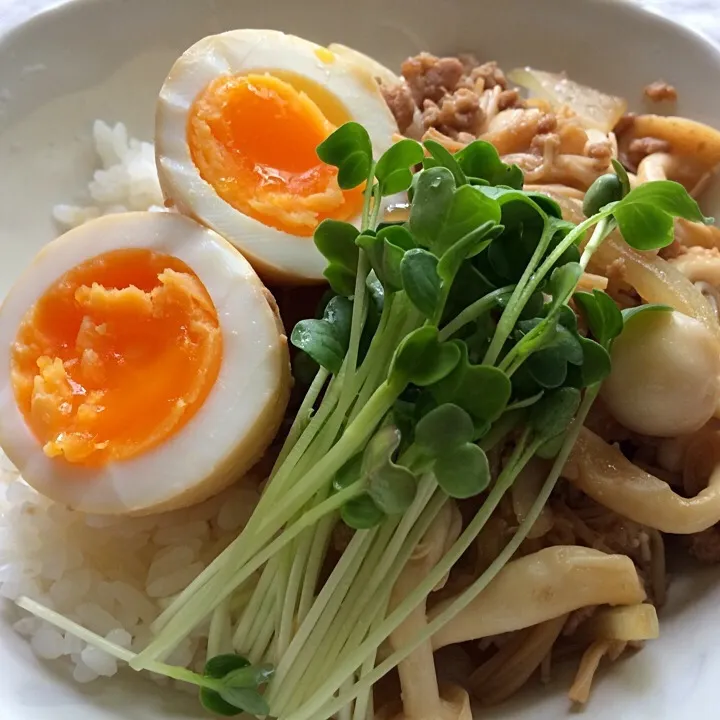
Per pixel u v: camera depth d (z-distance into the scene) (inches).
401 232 4.5
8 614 4.9
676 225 6.4
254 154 5.6
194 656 5.0
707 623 4.8
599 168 6.5
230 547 4.4
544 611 4.7
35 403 4.7
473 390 4.1
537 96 7.4
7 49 6.3
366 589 4.3
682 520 5.0
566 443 4.8
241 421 4.7
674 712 4.2
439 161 4.7
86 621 5.0
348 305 4.7
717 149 6.7
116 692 4.7
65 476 4.7
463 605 4.4
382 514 4.1
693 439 5.5
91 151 6.9
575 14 7.3
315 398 4.7
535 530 5.0
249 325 4.8
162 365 4.9
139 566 5.4
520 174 5.1
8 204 6.4
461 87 7.2
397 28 7.5
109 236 5.0
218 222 5.3
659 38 7.1
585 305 4.9
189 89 5.5
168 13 6.9
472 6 7.4
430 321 4.1
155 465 4.7
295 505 4.3
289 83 5.9
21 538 5.2
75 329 5.0
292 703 4.3
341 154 4.7
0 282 6.2
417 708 4.5
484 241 4.2
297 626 4.5
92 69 6.8
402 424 4.3
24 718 4.1
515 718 4.7
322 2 7.3
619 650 4.8
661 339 5.0
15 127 6.4
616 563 4.7
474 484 3.9
